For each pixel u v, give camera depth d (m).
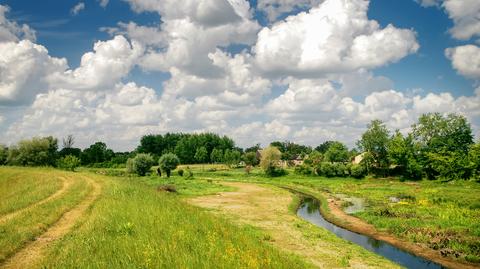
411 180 86.81
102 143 152.00
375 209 41.75
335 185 75.25
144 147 178.00
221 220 27.38
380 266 20.95
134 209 26.30
